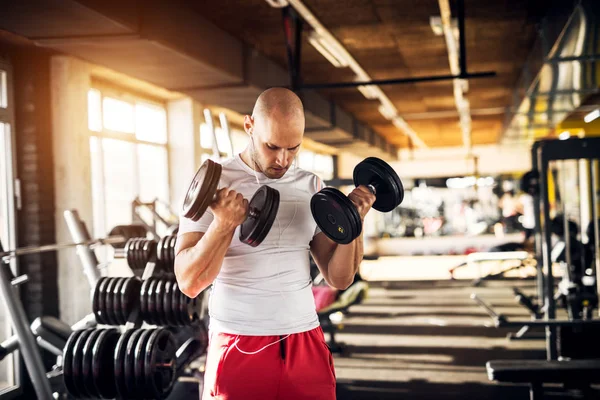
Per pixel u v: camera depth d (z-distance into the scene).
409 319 6.21
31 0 2.74
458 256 14.05
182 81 4.71
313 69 6.45
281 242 1.45
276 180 1.47
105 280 2.98
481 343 5.05
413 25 4.96
